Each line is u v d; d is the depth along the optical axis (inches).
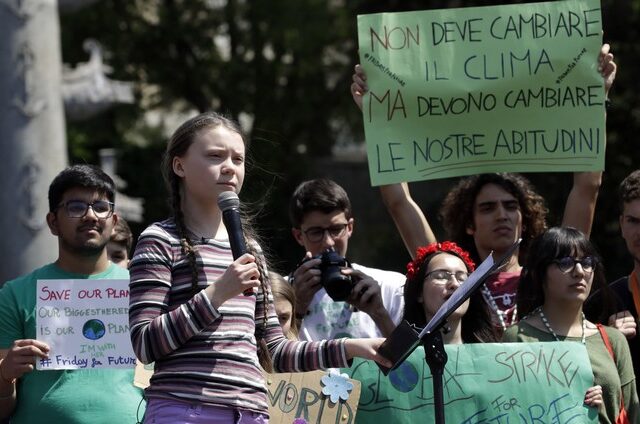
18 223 544.7
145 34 1282.0
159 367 238.4
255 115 1288.1
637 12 896.9
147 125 1448.1
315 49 1290.6
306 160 1246.3
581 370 314.0
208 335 236.7
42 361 305.3
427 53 356.8
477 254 385.7
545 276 326.0
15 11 545.6
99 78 701.9
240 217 247.9
